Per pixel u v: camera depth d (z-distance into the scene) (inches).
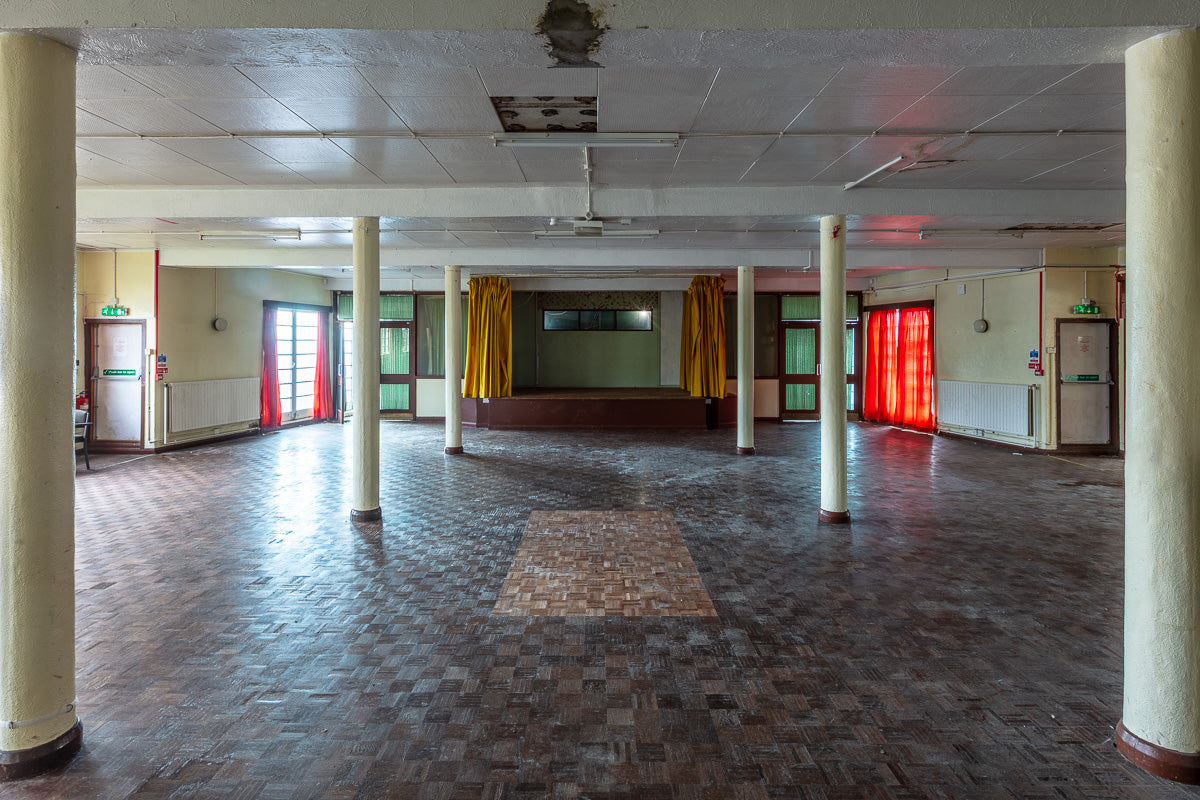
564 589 164.7
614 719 106.9
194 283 402.0
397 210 227.9
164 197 229.5
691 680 119.5
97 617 146.9
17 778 92.6
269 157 191.8
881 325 526.9
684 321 525.0
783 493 275.9
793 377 549.6
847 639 136.4
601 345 569.6
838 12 96.0
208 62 106.6
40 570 96.0
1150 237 94.7
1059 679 120.2
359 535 212.8
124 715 108.1
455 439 379.2
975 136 174.4
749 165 201.5
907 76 136.6
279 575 174.6
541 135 171.6
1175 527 93.0
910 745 100.2
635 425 490.9
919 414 483.5
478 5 95.3
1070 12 93.3
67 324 99.9
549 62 108.7
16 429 94.9
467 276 498.9
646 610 151.6
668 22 95.8
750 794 89.2
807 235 306.0
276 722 106.0
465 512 243.4
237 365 443.2
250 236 296.0
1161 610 93.9
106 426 377.7
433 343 546.9
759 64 109.1
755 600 157.6
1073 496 269.4
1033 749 99.3
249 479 307.1
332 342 555.2
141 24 93.7
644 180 219.3
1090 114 159.6
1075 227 278.5
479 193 228.7
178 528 221.1
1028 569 179.5
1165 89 93.8
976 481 300.7
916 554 192.7
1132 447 97.8
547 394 506.0
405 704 111.3
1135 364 97.0
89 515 238.2
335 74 135.0
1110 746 100.2
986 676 121.1
